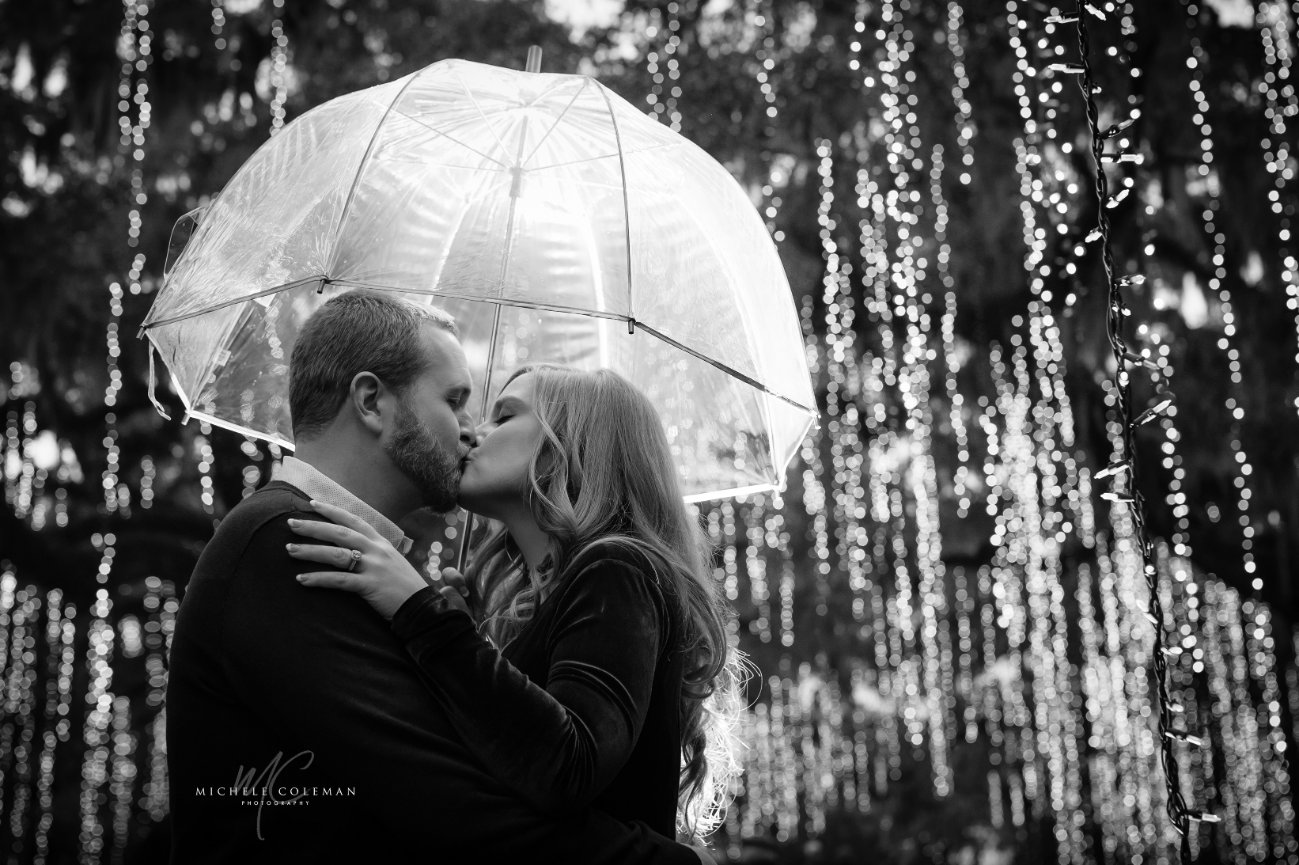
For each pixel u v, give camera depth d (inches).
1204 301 410.6
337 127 102.0
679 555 95.0
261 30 429.4
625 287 99.7
